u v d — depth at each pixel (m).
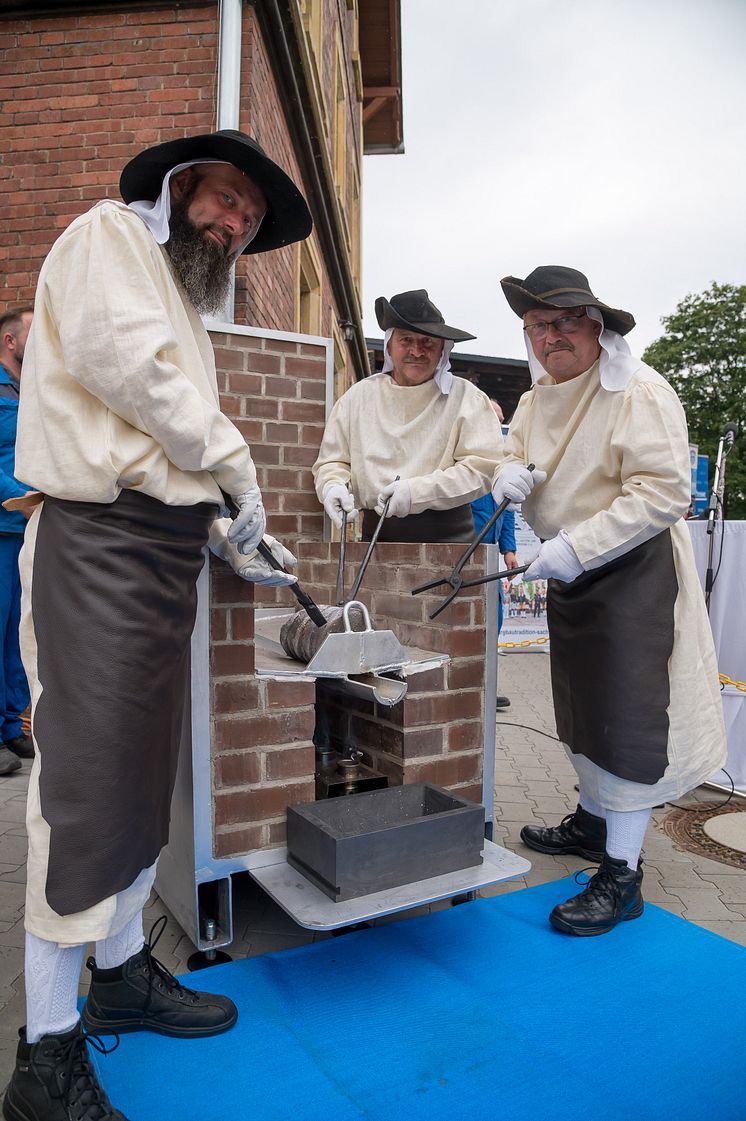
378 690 2.15
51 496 1.54
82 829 1.43
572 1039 1.80
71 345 1.44
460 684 2.51
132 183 1.70
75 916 1.45
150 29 4.85
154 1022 1.80
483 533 2.38
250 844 2.16
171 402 1.48
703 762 2.38
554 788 3.73
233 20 4.58
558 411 2.48
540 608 8.66
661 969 2.09
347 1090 1.63
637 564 2.31
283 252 5.96
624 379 2.30
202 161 1.68
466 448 3.01
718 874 2.78
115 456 1.47
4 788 3.40
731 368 29.97
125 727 1.47
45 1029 1.50
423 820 2.04
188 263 1.72
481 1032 1.82
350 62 11.71
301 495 3.34
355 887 1.95
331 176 7.77
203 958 2.15
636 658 2.28
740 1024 1.87
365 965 2.10
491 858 2.20
